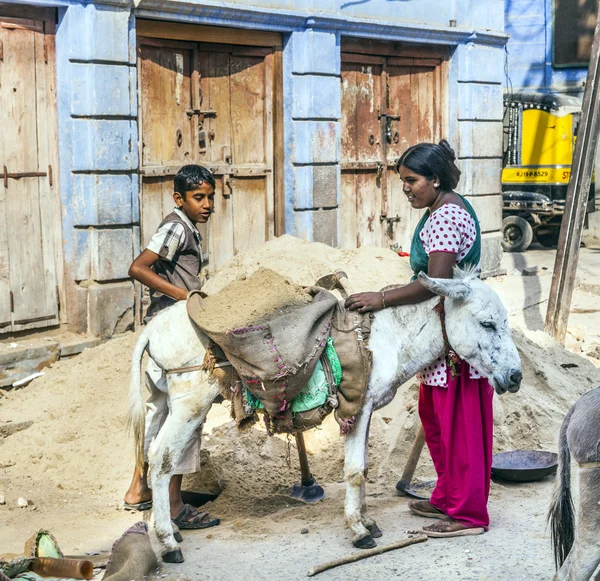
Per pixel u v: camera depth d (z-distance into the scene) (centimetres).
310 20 984
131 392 483
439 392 497
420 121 1202
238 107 963
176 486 524
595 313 1179
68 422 664
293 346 456
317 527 514
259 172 981
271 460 604
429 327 483
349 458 484
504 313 477
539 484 587
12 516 556
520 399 687
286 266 749
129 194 829
